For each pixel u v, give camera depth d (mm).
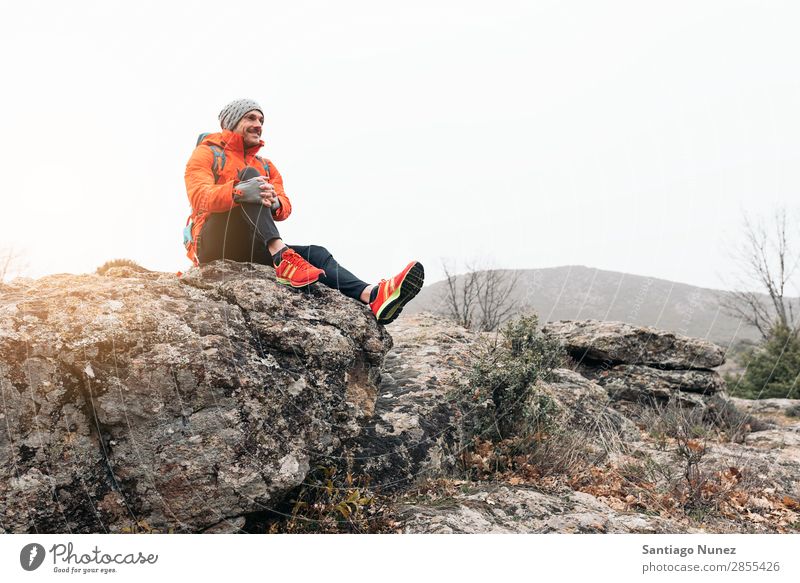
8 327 2096
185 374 2309
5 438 2031
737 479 3854
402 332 4984
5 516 2016
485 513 2814
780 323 11875
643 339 6504
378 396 3598
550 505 2996
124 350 2246
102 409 2203
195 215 3025
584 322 6844
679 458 4188
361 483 2895
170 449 2273
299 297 2957
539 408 3789
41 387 2102
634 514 3016
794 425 6695
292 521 2602
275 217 3176
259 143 3189
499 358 3910
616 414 5238
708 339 6766
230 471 2320
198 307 2564
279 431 2500
